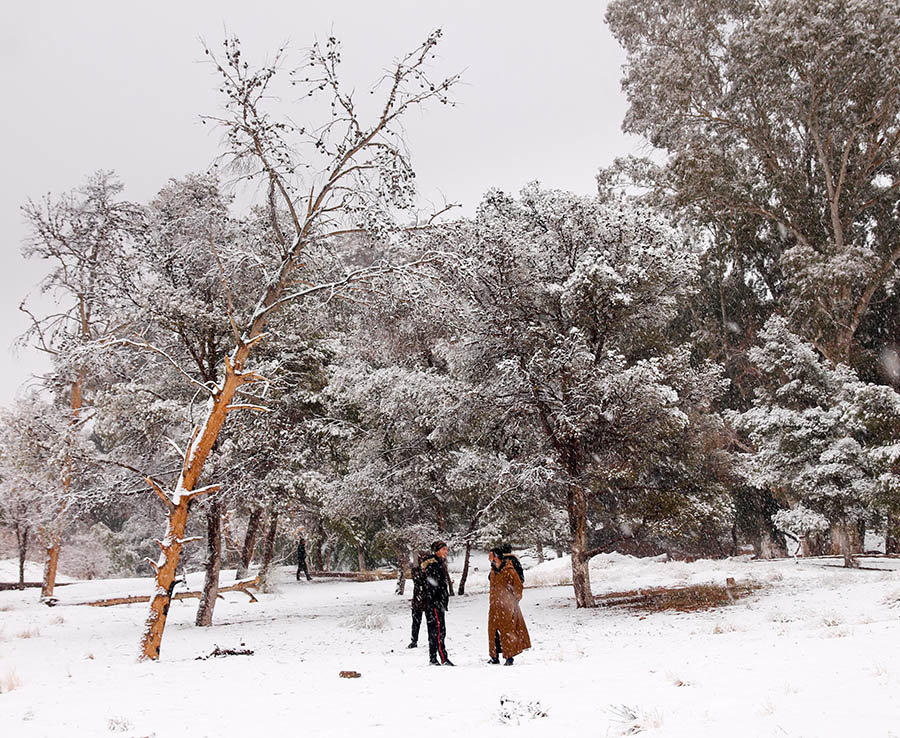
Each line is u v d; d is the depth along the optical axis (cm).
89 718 655
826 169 3628
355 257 1769
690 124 3953
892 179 3875
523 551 4559
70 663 1170
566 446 1836
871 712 452
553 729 502
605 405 1695
